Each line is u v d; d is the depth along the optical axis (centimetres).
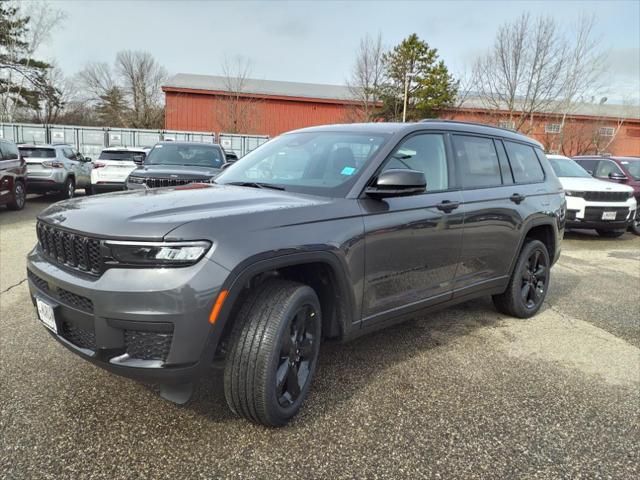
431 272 337
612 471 232
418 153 336
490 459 238
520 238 418
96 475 215
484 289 396
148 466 222
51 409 267
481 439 254
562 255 805
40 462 222
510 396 301
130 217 225
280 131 4069
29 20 3109
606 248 889
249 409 241
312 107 4088
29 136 2666
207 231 218
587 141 3441
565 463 237
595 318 464
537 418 277
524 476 226
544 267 464
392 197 304
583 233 1076
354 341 382
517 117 2820
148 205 246
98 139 2750
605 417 281
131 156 1359
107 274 216
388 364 341
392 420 269
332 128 369
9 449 231
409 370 333
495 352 370
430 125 355
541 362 355
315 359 275
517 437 257
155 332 212
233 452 235
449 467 230
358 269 280
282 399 252
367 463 231
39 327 385
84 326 226
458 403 290
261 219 239
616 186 937
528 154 461
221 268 216
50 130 2683
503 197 397
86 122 5388
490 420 273
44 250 266
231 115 3841
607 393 311
